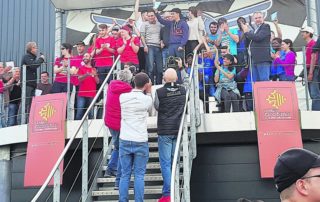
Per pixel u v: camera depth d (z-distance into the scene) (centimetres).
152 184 746
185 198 585
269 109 757
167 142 610
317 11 1163
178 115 615
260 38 852
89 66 904
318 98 839
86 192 634
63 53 931
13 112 979
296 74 1090
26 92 948
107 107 641
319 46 834
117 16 1208
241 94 888
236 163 805
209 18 1176
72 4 1211
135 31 1024
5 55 1286
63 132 811
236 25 1162
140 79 587
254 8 1159
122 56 934
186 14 1180
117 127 632
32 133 830
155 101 623
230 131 770
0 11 1313
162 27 1017
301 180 227
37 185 804
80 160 864
